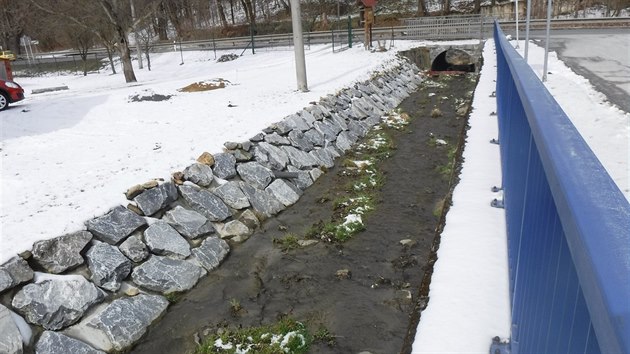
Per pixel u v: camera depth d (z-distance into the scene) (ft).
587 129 23.04
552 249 4.90
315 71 55.88
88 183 21.52
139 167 23.41
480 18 76.48
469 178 17.17
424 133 38.04
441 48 70.85
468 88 55.57
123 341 14.98
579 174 4.09
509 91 15.38
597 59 45.47
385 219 23.25
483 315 9.35
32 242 15.69
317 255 20.22
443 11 127.03
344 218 23.30
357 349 14.60
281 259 20.01
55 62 133.69
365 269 19.01
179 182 21.97
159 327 15.92
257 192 24.71
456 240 12.44
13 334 13.38
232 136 28.02
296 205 25.57
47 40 172.76
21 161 25.84
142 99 42.32
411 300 16.78
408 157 32.48
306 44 93.09
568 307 4.06
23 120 36.01
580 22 79.51
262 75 56.49
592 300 2.93
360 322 15.83
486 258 11.39
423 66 72.18
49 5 78.33
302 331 15.37
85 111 38.52
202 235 20.38
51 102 42.96
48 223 17.13
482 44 67.72
